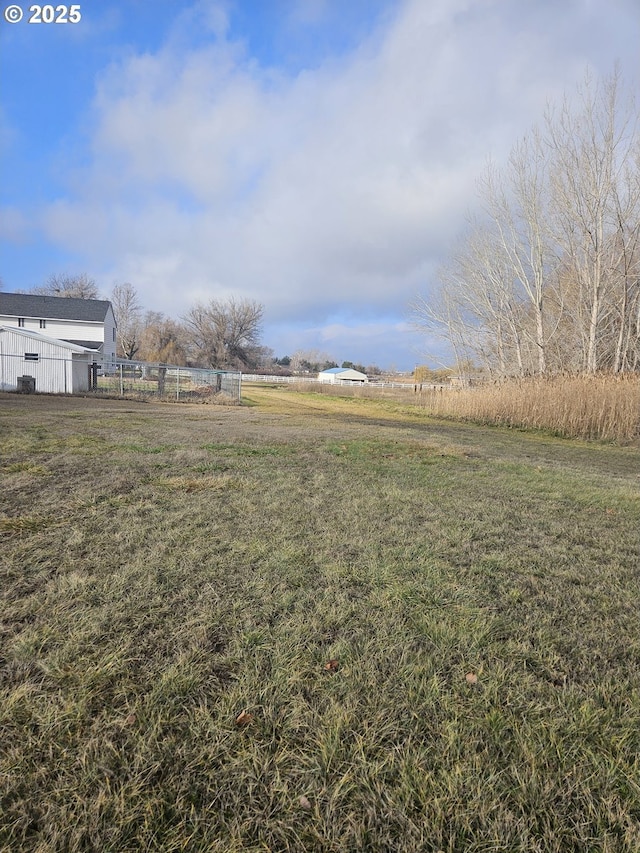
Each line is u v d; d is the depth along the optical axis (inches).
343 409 812.0
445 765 49.8
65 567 96.7
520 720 56.7
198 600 84.7
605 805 45.8
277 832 42.6
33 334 781.3
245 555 106.8
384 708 58.1
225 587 90.4
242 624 77.1
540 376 614.9
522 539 127.6
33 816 42.9
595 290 627.2
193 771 48.4
